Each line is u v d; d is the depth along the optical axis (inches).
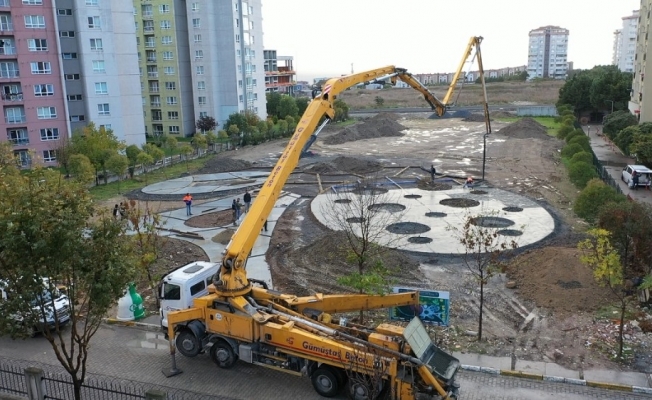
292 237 1188.5
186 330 649.6
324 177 1865.2
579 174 1566.2
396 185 1701.5
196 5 3051.2
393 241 1096.8
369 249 917.8
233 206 1327.5
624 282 759.7
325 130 3257.9
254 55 3412.9
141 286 913.5
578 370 613.9
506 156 2223.2
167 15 3083.2
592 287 824.9
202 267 744.3
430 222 1280.8
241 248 596.4
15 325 460.8
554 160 2102.6
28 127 2166.6
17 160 1357.0
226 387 594.2
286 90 5885.8
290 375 618.2
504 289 878.4
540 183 1689.2
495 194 1552.7
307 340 562.6
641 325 664.4
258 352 602.9
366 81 814.5
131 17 2488.9
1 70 2091.5
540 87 5398.6
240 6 3196.4
